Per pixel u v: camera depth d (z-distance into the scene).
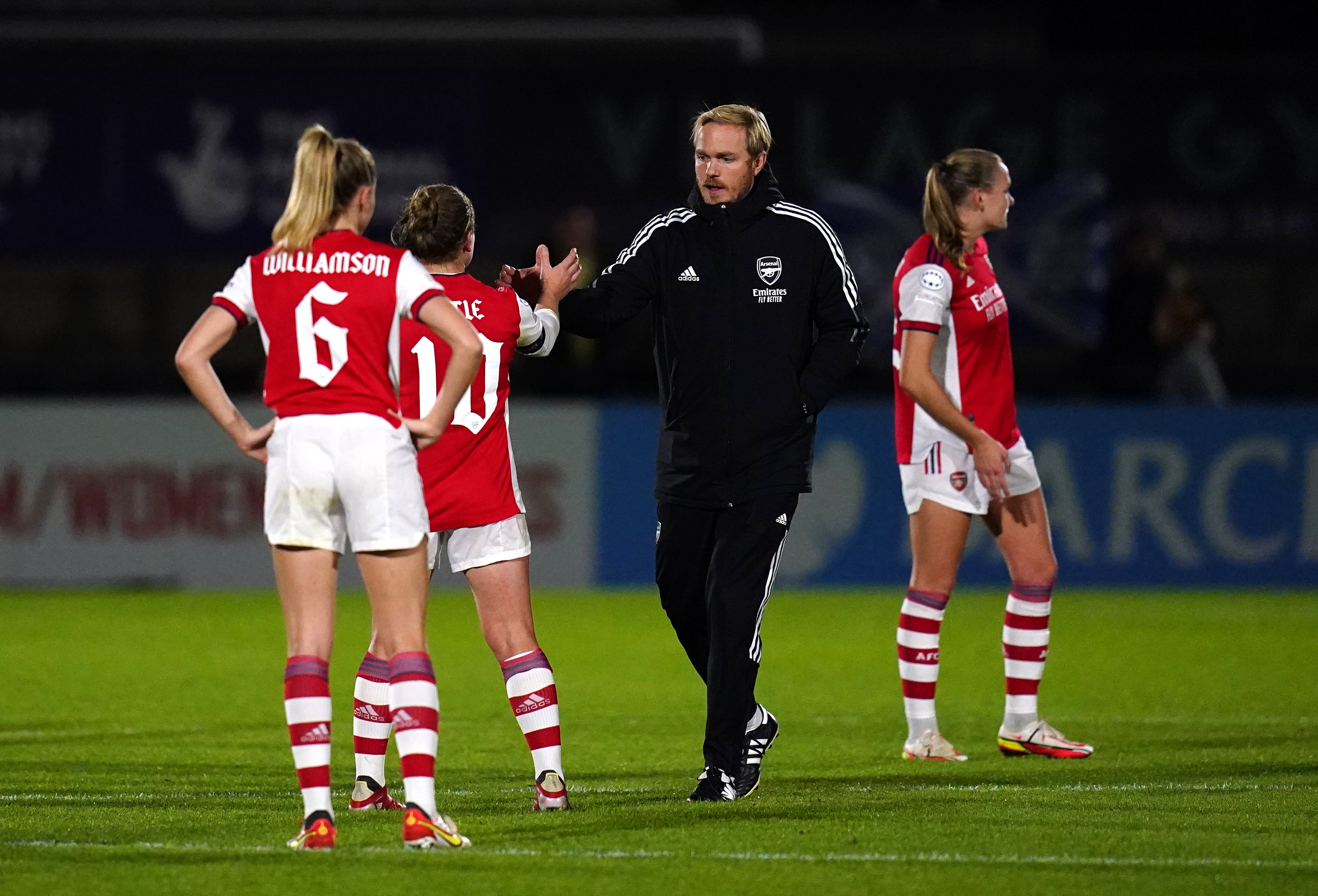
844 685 29.80
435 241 18.00
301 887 14.45
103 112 53.47
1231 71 53.34
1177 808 18.30
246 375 54.09
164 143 53.59
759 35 60.47
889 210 53.16
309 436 15.12
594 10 57.56
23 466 45.62
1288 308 57.03
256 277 15.41
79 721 25.50
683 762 21.97
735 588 18.50
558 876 14.84
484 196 54.59
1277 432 45.00
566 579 45.62
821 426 45.38
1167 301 49.19
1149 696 28.44
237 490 45.62
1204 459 45.03
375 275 15.15
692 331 18.72
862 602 42.47
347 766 21.47
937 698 28.36
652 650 34.31
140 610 41.09
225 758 22.11
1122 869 15.23
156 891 14.34
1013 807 18.34
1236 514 45.06
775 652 33.97
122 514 45.66
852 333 19.05
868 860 15.55
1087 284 52.44
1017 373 53.56
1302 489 44.97
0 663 32.38
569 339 52.50
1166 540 45.16
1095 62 56.41
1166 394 49.03
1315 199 53.56
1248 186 53.69
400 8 57.16
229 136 53.66
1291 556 45.03
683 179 54.59
